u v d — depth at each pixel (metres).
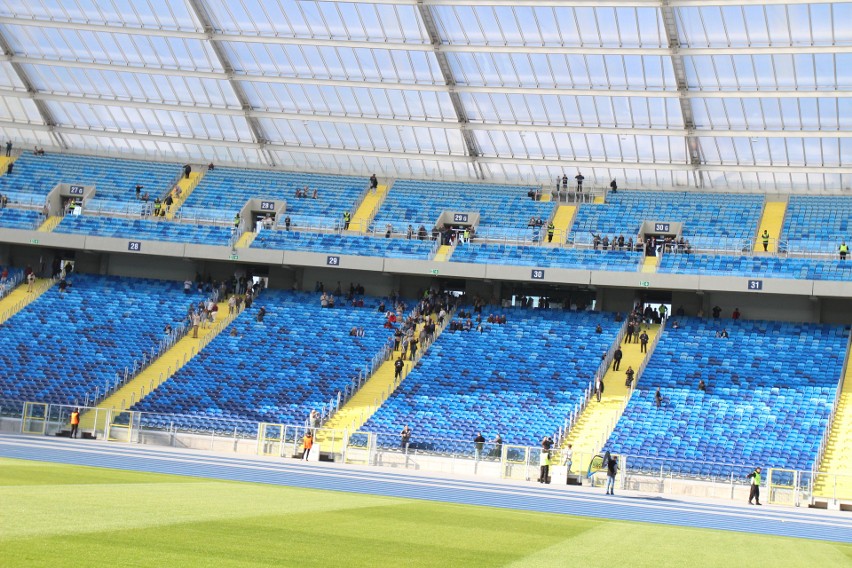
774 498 39.72
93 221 65.88
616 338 56.03
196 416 47.69
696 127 59.72
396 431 48.91
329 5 56.69
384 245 63.25
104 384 53.50
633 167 64.00
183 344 57.91
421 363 55.56
